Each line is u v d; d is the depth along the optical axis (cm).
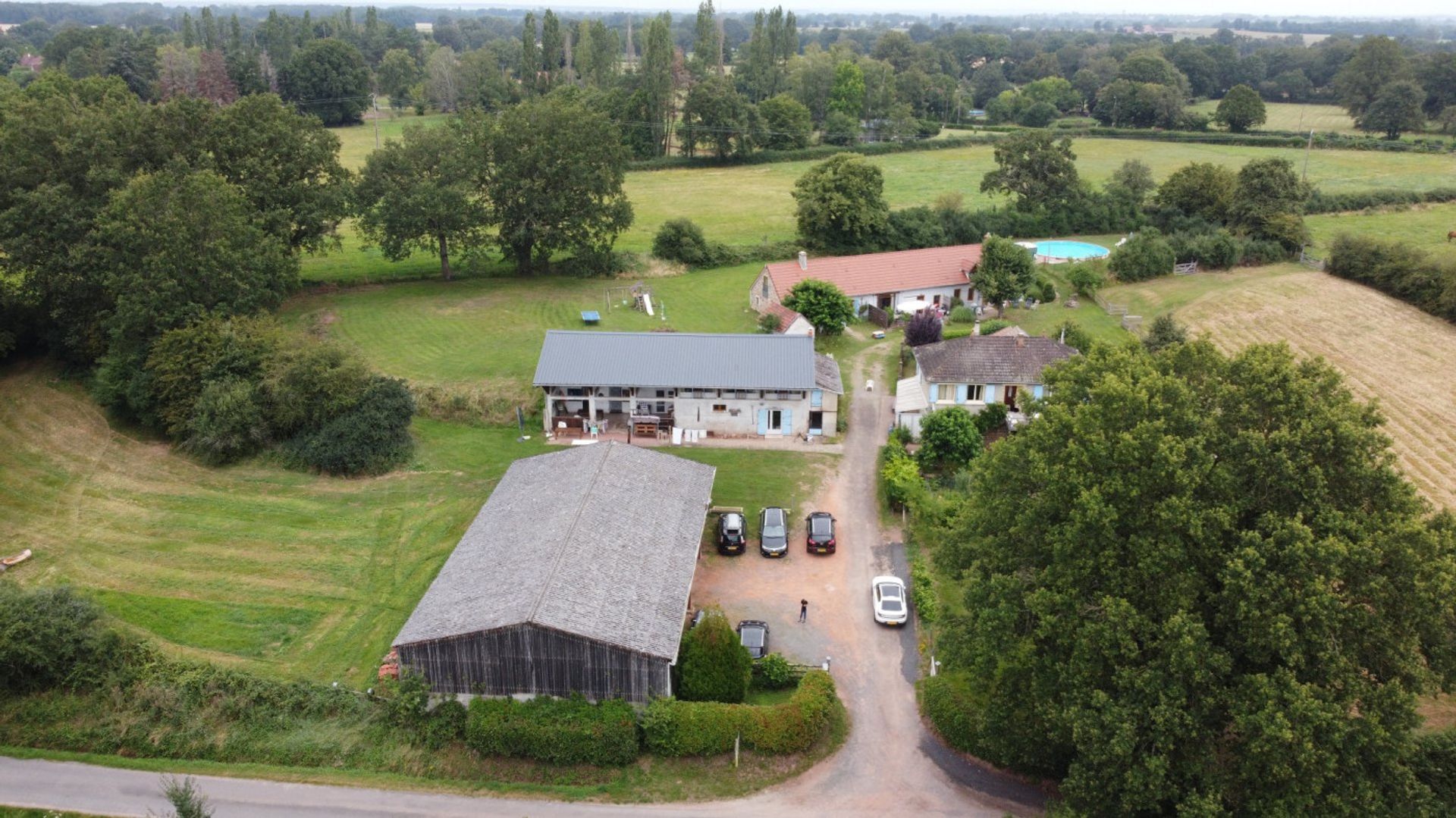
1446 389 7256
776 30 19938
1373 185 13812
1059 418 3616
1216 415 3491
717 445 6156
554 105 8862
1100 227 11725
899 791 3591
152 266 6184
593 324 7962
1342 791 2948
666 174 15000
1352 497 3300
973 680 3706
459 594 4050
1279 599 3053
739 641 3941
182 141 7519
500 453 5997
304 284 8712
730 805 3525
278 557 4903
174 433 5938
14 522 5162
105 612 4266
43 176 6900
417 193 8238
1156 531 3278
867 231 10625
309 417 5931
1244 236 10800
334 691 3925
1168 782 3067
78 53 17712
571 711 3700
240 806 3491
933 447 5756
